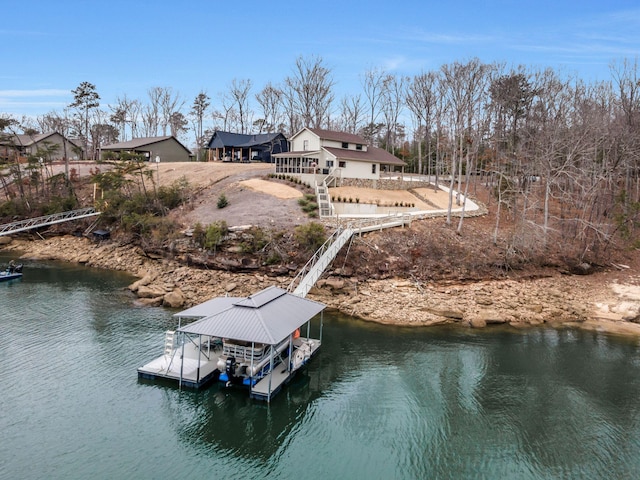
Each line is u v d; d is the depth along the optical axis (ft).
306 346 91.71
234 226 143.02
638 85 257.14
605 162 157.38
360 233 136.26
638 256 154.20
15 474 55.11
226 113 392.06
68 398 72.64
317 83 321.93
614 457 63.77
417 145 310.45
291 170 200.44
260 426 69.15
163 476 56.80
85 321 105.40
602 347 101.96
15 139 294.05
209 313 82.64
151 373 79.46
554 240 153.07
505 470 60.80
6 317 105.81
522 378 86.33
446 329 110.22
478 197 212.02
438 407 75.77
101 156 284.82
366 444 65.72
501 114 231.09
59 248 172.96
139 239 161.99
